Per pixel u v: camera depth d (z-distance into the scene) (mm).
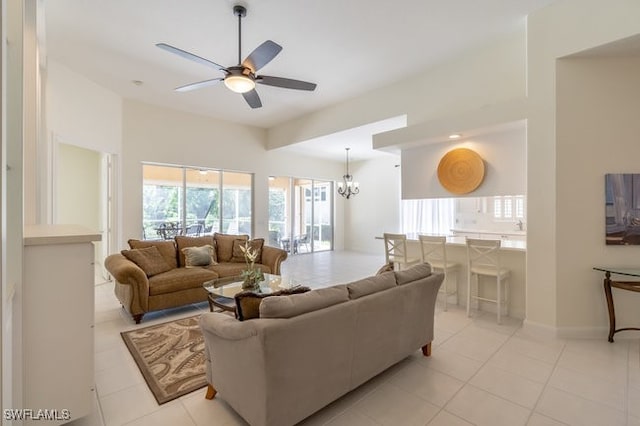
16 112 1553
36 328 1587
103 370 2463
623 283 2871
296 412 1739
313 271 6496
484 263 3947
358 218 9617
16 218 1504
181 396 2127
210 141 6551
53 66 4051
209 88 5035
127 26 3336
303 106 5891
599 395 2119
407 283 2445
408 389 2207
